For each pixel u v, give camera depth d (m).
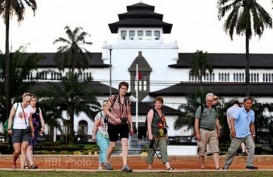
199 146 18.84
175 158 22.59
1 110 60.22
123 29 106.06
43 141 73.50
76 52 90.31
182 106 85.44
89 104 77.31
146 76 105.00
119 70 105.12
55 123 71.19
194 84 103.12
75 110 77.06
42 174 15.12
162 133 17.53
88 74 105.62
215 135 18.83
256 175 15.34
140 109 96.12
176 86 103.06
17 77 61.69
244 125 18.08
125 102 16.22
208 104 18.83
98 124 18.59
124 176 14.88
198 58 94.12
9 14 56.78
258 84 103.44
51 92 71.00
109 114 16.12
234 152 18.23
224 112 67.12
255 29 63.69
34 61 63.09
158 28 106.00
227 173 15.64
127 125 16.27
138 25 105.25
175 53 105.56
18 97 58.62
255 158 23.09
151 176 14.95
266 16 63.84
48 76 102.12
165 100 101.38
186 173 15.55
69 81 76.62
